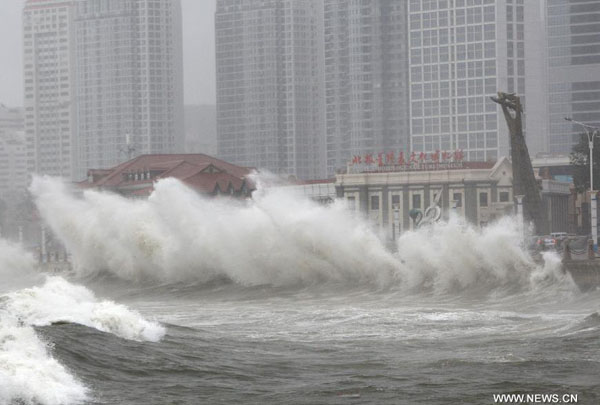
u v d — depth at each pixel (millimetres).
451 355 66062
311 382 56938
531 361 61812
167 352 64688
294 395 52969
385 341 74625
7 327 62375
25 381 50844
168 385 55344
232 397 52500
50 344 60719
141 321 73062
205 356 65000
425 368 60969
